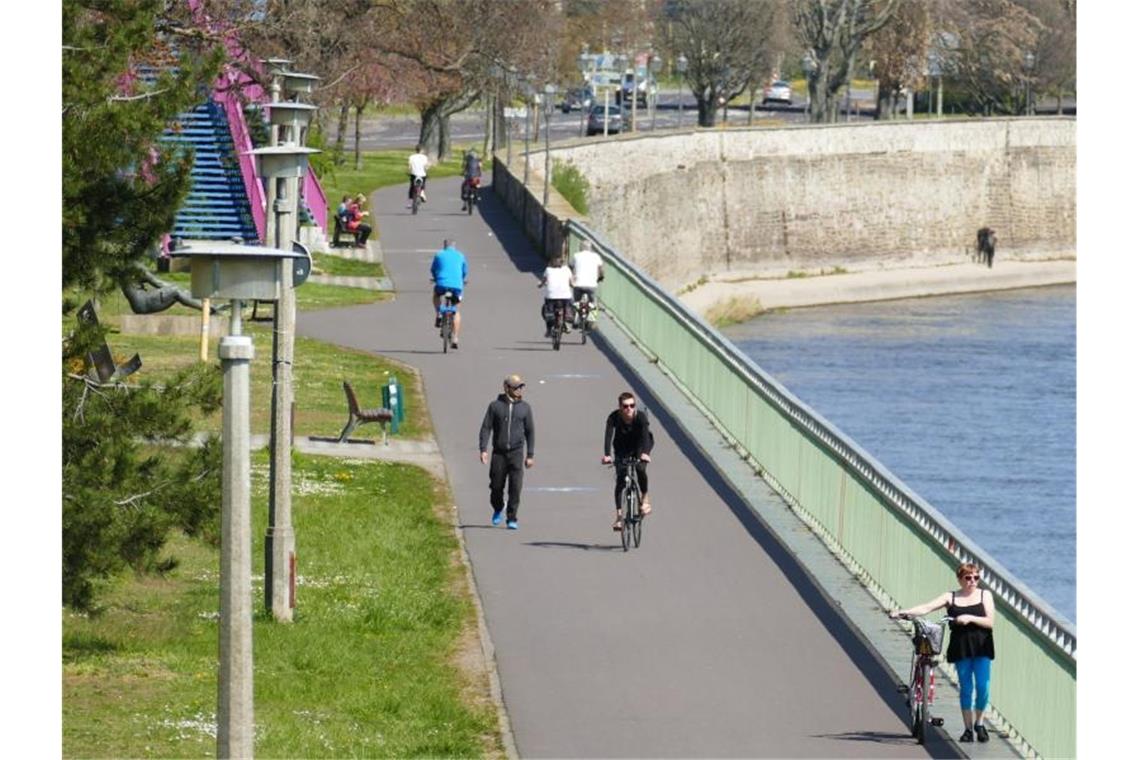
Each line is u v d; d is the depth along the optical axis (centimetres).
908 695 4047
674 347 8375
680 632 4753
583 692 4275
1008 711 3906
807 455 5841
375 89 18038
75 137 4319
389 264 12838
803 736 3953
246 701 2939
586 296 9600
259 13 10581
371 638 4756
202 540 4875
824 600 5050
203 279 2958
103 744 3716
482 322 10288
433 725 4022
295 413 7831
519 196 15112
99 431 4406
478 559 5541
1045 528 16488
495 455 5931
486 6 17788
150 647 4603
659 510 6088
